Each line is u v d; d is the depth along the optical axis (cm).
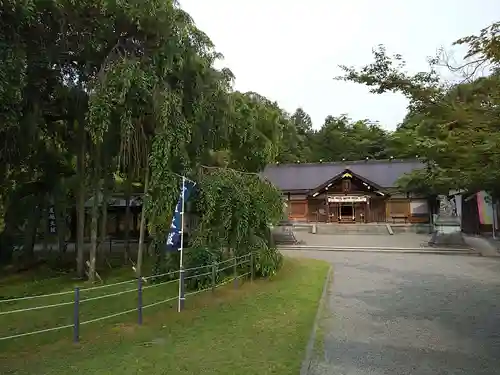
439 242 2141
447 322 775
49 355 578
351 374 523
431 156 693
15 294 1102
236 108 1455
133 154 1198
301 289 1038
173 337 656
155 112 999
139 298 742
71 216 2277
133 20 977
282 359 559
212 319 763
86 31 1014
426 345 640
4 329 771
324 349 621
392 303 936
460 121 550
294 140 4797
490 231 2577
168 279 1116
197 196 1055
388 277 1297
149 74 977
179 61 1026
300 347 609
